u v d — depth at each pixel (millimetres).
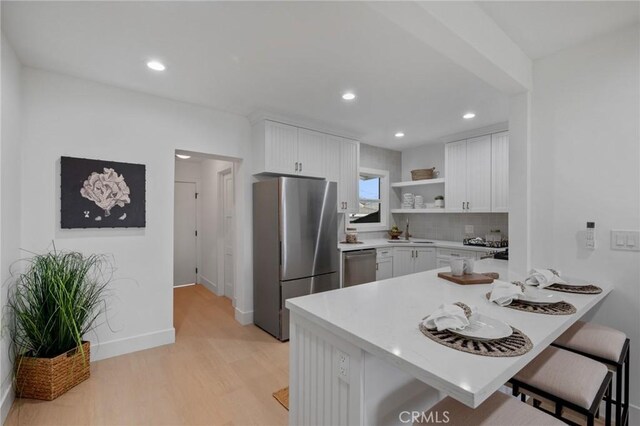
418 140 4547
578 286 1735
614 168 1826
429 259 4262
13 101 2049
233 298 4102
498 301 1425
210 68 2332
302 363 1403
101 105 2594
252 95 2854
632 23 1751
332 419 1228
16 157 2127
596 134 1892
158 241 2889
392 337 1057
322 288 3416
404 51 2096
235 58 2186
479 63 1782
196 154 3219
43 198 2348
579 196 1957
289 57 2176
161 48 2051
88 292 2426
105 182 2596
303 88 2697
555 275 1800
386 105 3105
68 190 2434
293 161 3543
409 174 5238
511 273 2162
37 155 2324
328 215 3480
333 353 1224
